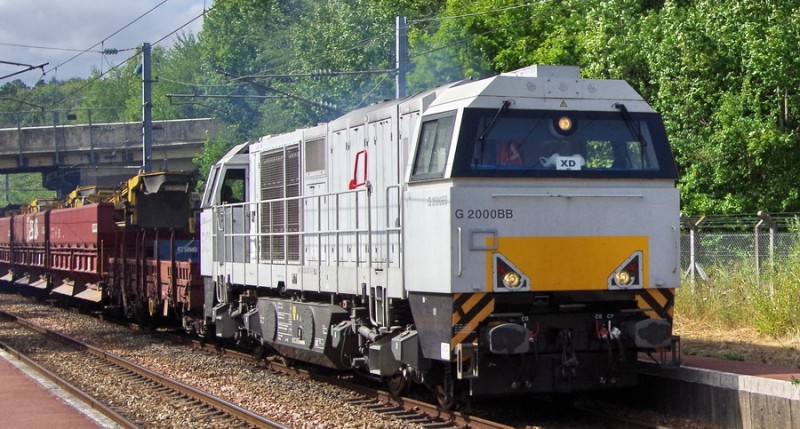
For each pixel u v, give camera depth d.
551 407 12.64
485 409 12.53
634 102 11.52
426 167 11.27
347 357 13.68
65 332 24.22
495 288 10.62
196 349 20.38
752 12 22.81
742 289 17.84
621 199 11.11
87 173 56.56
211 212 18.89
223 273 18.28
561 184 10.97
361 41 35.56
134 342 21.84
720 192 23.53
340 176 14.20
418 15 36.41
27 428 11.23
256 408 13.00
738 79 23.22
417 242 11.23
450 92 11.44
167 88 85.62
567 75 11.34
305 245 15.08
